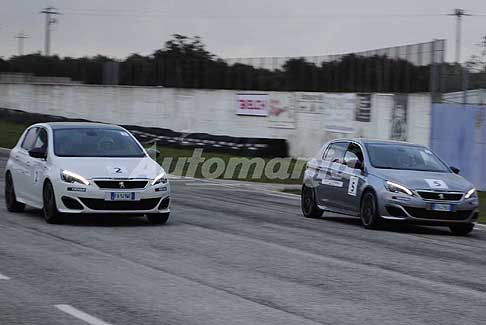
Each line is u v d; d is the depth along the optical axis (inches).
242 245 1736.0
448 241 1966.0
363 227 2185.0
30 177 2097.7
